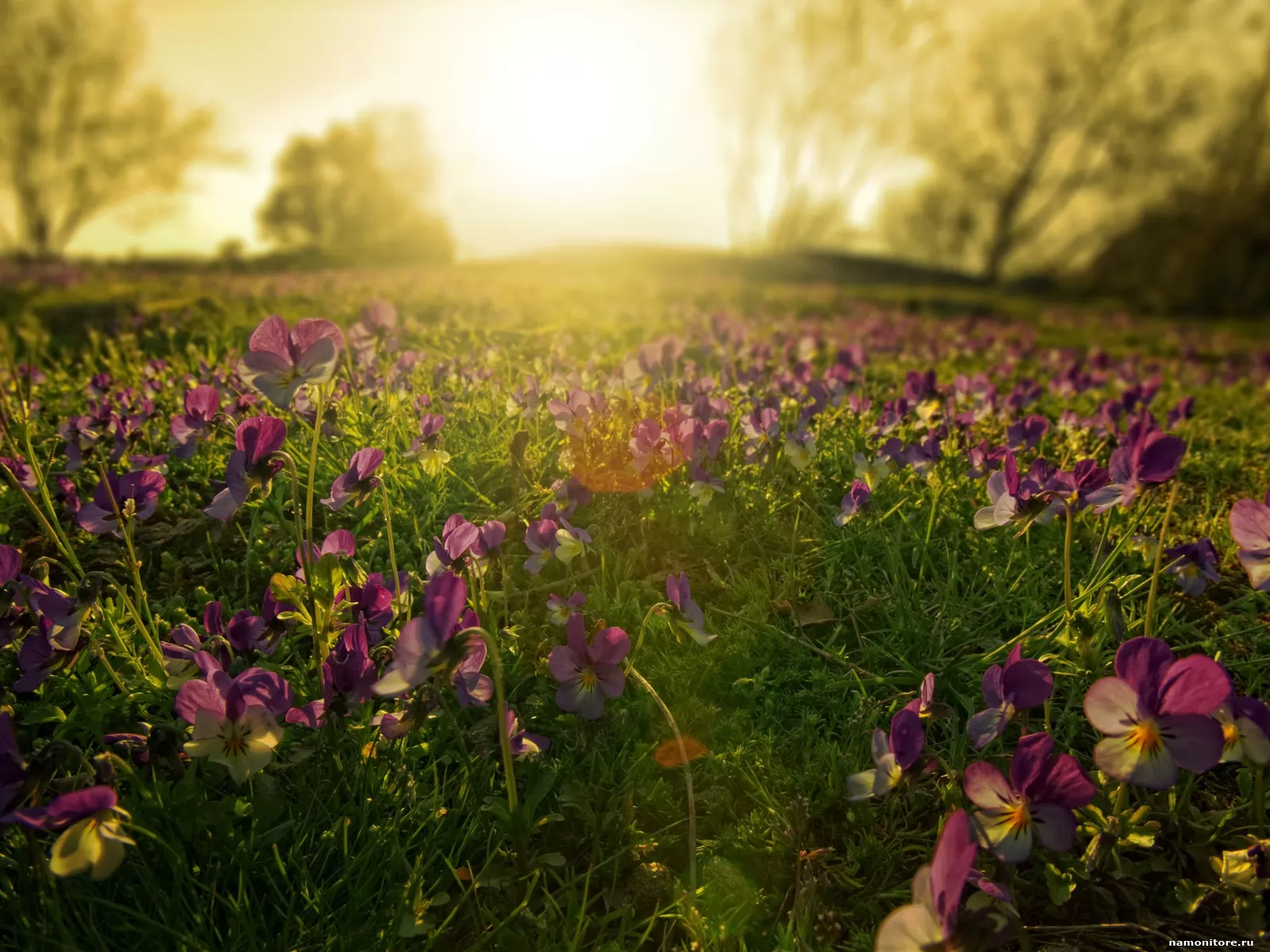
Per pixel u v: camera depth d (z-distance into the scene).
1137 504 3.65
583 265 36.88
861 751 2.63
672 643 3.06
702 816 2.51
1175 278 39.94
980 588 3.41
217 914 2.17
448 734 2.68
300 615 2.46
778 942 2.14
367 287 13.65
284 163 79.94
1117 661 1.82
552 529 2.94
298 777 2.40
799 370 5.70
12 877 2.14
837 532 3.62
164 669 2.56
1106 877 2.23
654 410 4.07
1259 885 2.05
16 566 2.40
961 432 4.45
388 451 3.99
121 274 20.58
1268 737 1.98
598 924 2.19
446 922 2.06
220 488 3.54
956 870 1.57
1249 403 8.50
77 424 3.94
